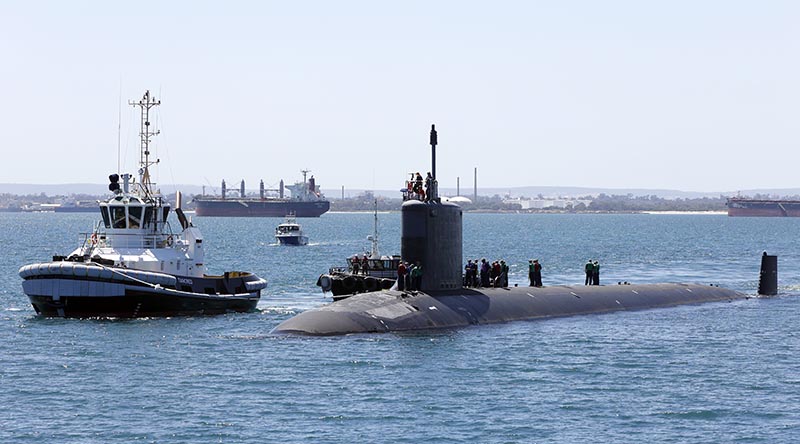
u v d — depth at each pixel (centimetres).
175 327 12188
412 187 12425
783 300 16175
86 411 8131
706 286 16538
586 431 7644
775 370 9962
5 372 9575
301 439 7356
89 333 11688
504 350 10631
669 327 12681
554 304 13400
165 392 8738
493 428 7688
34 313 13775
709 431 7694
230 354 10300
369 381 9100
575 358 10369
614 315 13675
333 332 11081
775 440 7469
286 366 9675
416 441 7338
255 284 14262
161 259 13338
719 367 10088
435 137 12094
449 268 12419
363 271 14300
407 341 10844
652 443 7362
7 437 7412
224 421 7825
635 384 9238
